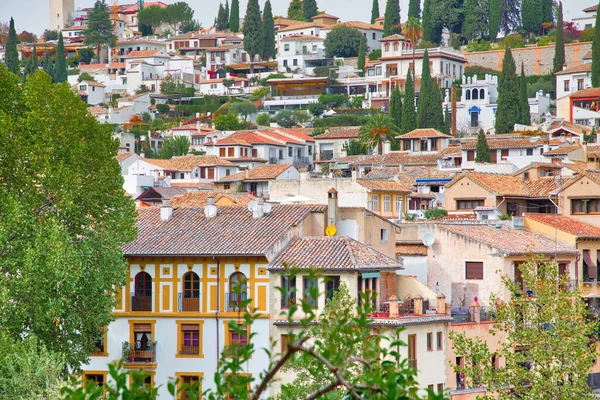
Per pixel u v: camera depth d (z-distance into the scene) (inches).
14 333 3727.9
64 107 4173.2
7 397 3240.7
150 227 4722.0
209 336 4431.6
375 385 1502.2
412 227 5059.1
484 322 4534.9
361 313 1643.7
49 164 4001.0
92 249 4015.8
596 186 5664.4
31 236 3890.3
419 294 4421.8
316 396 1476.4
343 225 4781.0
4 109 4244.6
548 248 5088.6
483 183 6318.9
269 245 4370.1
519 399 3440.0
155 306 4507.9
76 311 3961.6
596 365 4842.5
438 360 4291.3
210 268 4461.1
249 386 4156.0
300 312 4244.6
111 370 1566.2
